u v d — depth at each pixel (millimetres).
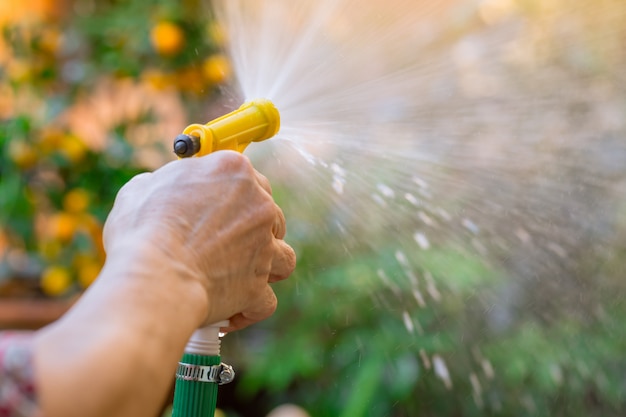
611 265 1947
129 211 781
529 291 1956
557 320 1974
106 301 671
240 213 804
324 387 2188
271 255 852
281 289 2121
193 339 875
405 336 2008
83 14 2115
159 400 668
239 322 910
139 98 2098
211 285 771
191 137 839
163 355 670
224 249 784
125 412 637
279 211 891
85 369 620
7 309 1993
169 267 721
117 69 1940
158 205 774
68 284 1913
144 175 835
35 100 1989
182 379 873
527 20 2076
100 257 1941
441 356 2006
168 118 2080
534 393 2004
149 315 675
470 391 2016
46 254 1905
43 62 1988
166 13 1849
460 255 1889
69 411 608
